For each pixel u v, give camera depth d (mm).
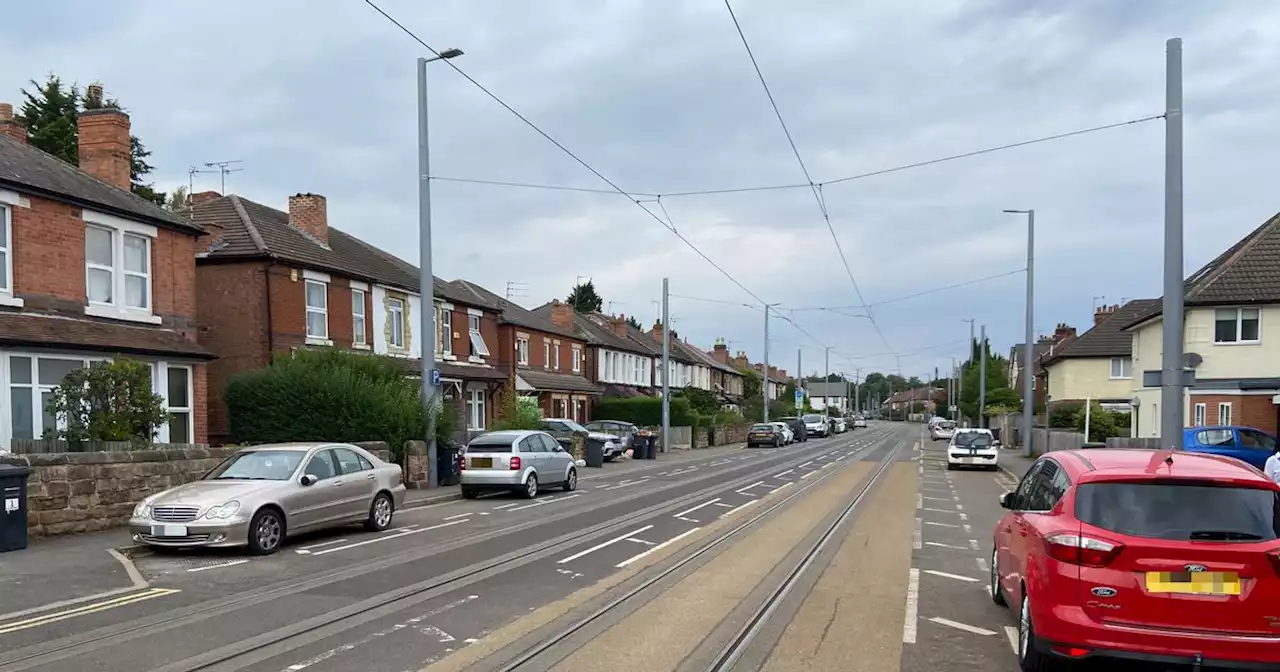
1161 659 5855
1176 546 5930
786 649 7398
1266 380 27922
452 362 34219
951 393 101375
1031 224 35750
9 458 12156
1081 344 51375
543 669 6715
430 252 21797
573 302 93375
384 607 8703
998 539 8977
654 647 7363
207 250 24516
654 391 63594
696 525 15398
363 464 14500
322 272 26516
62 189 17578
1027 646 6695
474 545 12883
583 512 17422
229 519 11484
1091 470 6609
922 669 6879
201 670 6566
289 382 21453
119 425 14656
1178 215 13156
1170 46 13242
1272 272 28875
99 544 12172
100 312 18359
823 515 17094
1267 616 5773
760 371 104812
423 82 20766
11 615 8211
